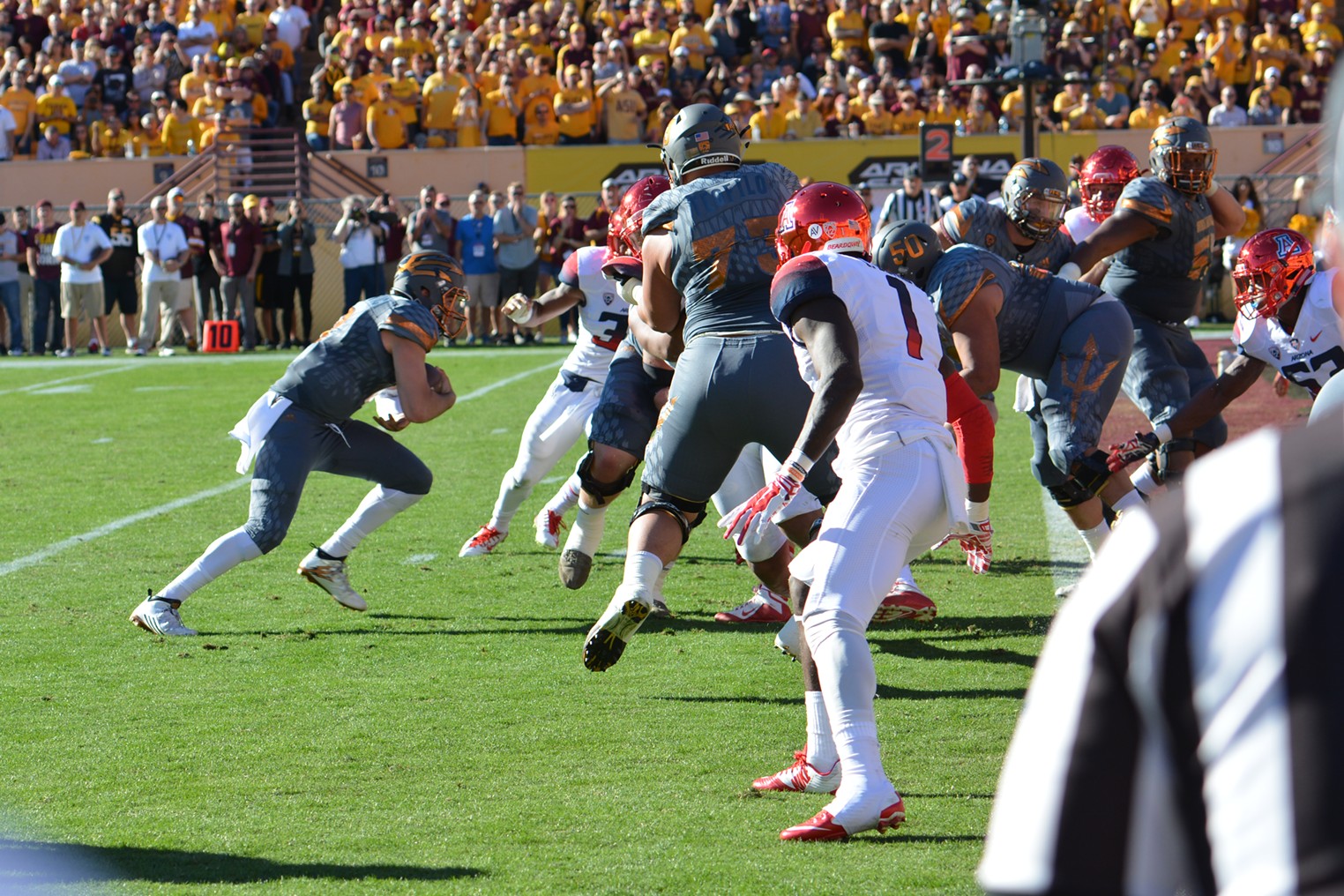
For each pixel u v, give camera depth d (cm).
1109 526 1380
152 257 3991
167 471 2162
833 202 848
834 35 4891
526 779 879
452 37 4712
